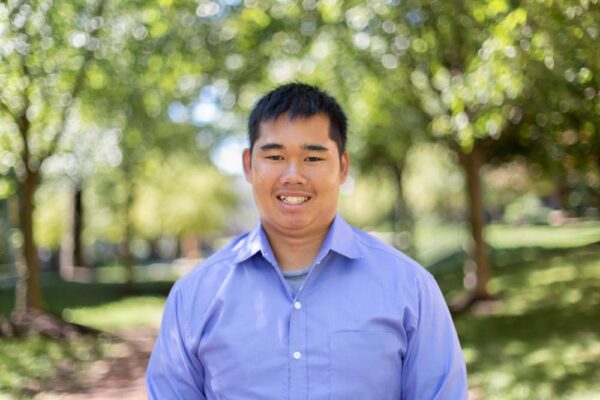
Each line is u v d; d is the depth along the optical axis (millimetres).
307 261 2168
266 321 2068
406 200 25891
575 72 7238
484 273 12797
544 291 12625
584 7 5492
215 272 2176
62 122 11781
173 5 11086
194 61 12109
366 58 11891
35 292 12266
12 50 10609
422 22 10422
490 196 32875
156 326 13977
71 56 11203
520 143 12664
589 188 17734
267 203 2125
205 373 2143
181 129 18391
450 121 10375
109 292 20094
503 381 7105
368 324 2053
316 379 2020
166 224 23641
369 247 2184
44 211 24656
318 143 2102
